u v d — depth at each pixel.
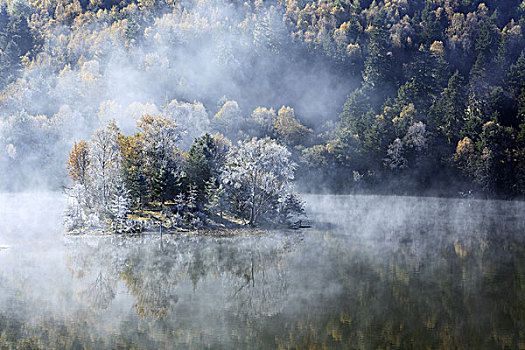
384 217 92.75
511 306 33.53
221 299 35.31
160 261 48.53
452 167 152.38
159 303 34.16
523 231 73.38
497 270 45.00
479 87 188.50
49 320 30.27
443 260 49.94
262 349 25.59
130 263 47.47
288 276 42.47
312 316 31.59
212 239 62.72
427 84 199.25
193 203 72.00
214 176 75.50
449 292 37.12
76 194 71.69
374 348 25.89
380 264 47.66
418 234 69.50
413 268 45.91
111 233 65.38
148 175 75.19
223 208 75.25
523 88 164.00
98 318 30.86
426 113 183.38
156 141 77.88
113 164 73.31
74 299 34.88
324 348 25.94
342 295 36.31
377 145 161.88
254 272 44.12
